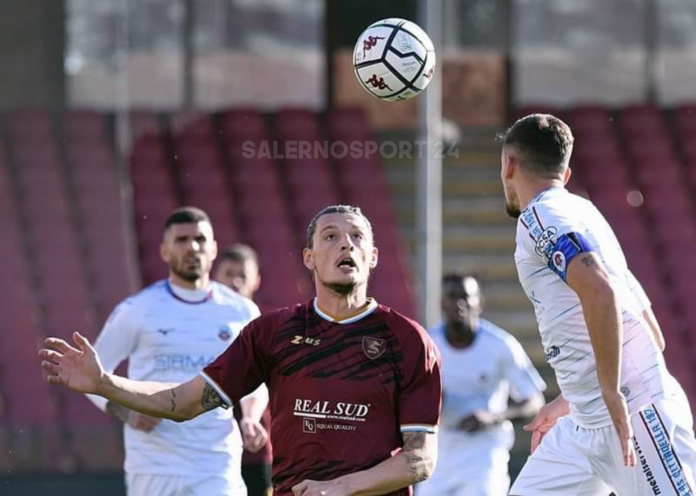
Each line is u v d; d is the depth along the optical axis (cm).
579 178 6088
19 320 5184
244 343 1784
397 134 6184
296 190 5956
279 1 6234
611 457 1894
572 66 6362
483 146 6103
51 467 4391
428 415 1725
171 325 2445
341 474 1717
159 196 5859
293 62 6250
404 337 1748
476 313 3103
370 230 1811
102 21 6006
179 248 2461
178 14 6134
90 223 5700
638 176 6119
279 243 5728
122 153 5981
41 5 5872
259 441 2580
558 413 2036
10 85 5862
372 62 2569
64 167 5859
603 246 1841
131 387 1752
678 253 5788
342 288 1752
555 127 1903
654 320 1941
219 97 6197
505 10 6259
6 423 4556
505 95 6250
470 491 3030
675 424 1859
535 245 1836
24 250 5522
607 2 6378
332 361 1739
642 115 6309
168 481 2389
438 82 3841
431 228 3728
